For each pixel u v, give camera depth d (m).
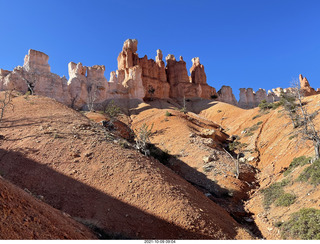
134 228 14.40
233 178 29.09
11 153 21.42
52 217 10.82
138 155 23.84
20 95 45.19
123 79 90.69
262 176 30.81
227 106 79.31
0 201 9.03
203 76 114.88
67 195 16.86
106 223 14.50
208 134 46.72
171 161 35.94
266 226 18.69
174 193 17.98
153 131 50.59
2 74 58.81
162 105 87.19
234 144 41.94
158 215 15.59
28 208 10.05
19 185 17.56
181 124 51.22
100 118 47.16
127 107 75.62
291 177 24.61
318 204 17.17
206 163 33.44
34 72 61.81
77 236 10.55
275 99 119.25
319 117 34.75
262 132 44.38
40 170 19.23
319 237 13.64
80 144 23.55
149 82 98.62
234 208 23.41
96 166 20.27
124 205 16.22
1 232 7.62
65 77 69.69
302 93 32.34
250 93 119.00
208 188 27.52
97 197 16.80
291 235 15.59
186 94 105.69
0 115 30.59
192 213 16.17
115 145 24.83
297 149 30.59
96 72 79.19
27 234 8.36
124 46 109.69
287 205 19.89
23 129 26.39
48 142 23.28
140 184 18.31
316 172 21.03
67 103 66.31
